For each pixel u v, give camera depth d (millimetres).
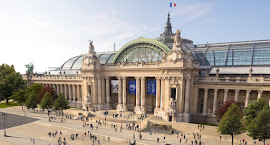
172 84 65125
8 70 113250
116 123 65250
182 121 64312
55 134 54312
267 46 72312
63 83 104062
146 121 64188
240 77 64625
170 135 53438
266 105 39844
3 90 99875
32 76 120000
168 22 102188
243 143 46250
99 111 80750
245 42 81750
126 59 86812
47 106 78938
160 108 69500
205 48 89500
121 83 82188
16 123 67188
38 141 49719
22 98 87562
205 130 53375
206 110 66688
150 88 73750
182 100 64062
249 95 58688
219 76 68000
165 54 68500
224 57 79562
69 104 101188
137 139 50219
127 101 87188
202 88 67250
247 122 42875
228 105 53344
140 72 74625
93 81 84000
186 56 64688
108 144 47031
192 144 46031
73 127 61781
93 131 57312
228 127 42000
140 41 80500
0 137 52844
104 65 84688
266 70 66375
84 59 86125
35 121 69625
